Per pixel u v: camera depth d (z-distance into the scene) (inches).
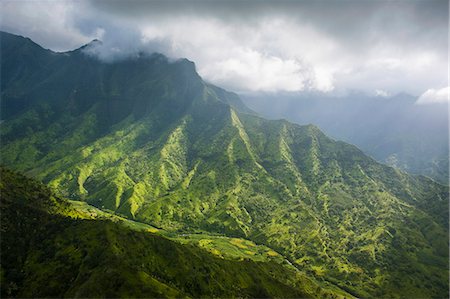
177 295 7534.5
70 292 7465.6
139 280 7480.3
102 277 7367.1
